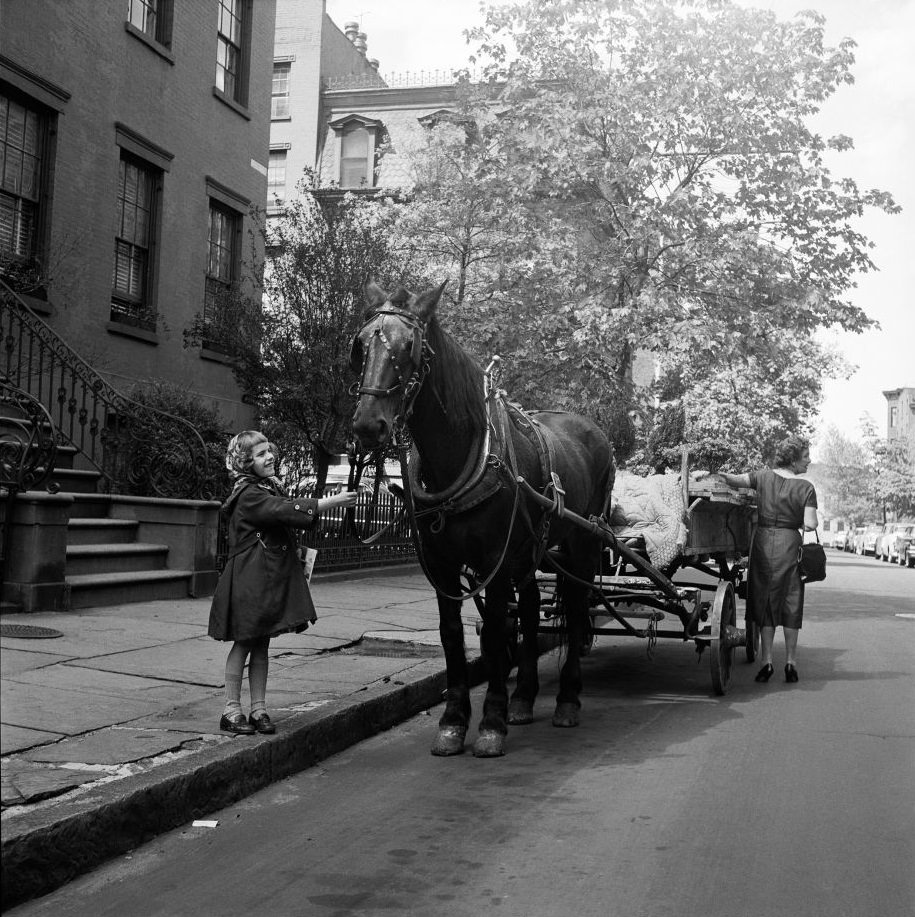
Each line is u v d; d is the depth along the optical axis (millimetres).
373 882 3996
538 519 6461
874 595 20062
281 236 14992
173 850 4320
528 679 7168
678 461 12242
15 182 13203
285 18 39531
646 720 7215
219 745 5160
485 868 4168
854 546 64562
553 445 7059
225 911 3701
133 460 12391
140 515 10977
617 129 16250
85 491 11766
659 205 16016
